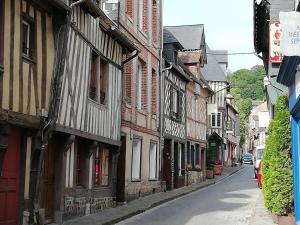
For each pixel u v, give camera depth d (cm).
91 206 1384
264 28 1435
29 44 1035
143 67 2006
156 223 1255
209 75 4816
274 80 1538
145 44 2014
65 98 1161
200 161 3191
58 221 1172
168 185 2342
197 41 3278
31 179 1044
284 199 1087
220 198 1959
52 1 1041
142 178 1927
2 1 904
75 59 1225
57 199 1180
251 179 3328
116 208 1529
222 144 4281
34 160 1046
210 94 3669
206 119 3512
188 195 2136
